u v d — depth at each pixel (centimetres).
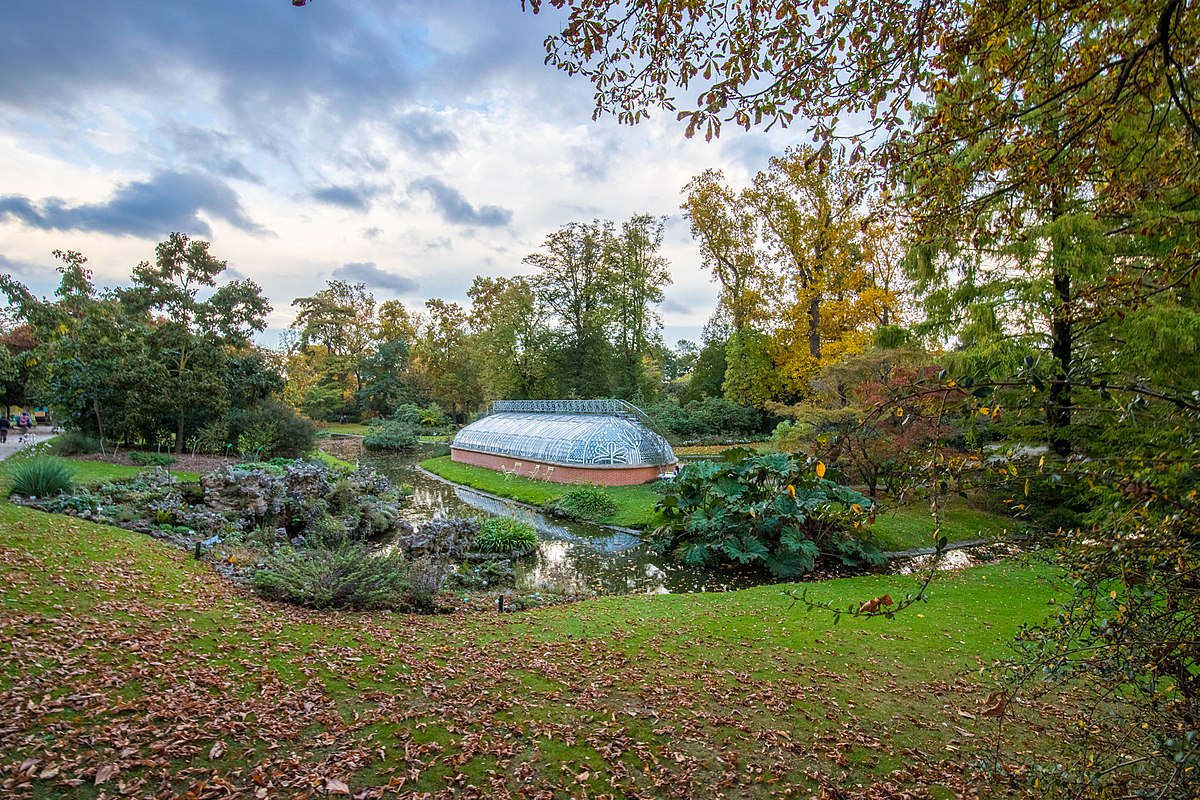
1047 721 502
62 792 339
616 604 902
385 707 481
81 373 1717
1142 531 223
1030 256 1134
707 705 523
